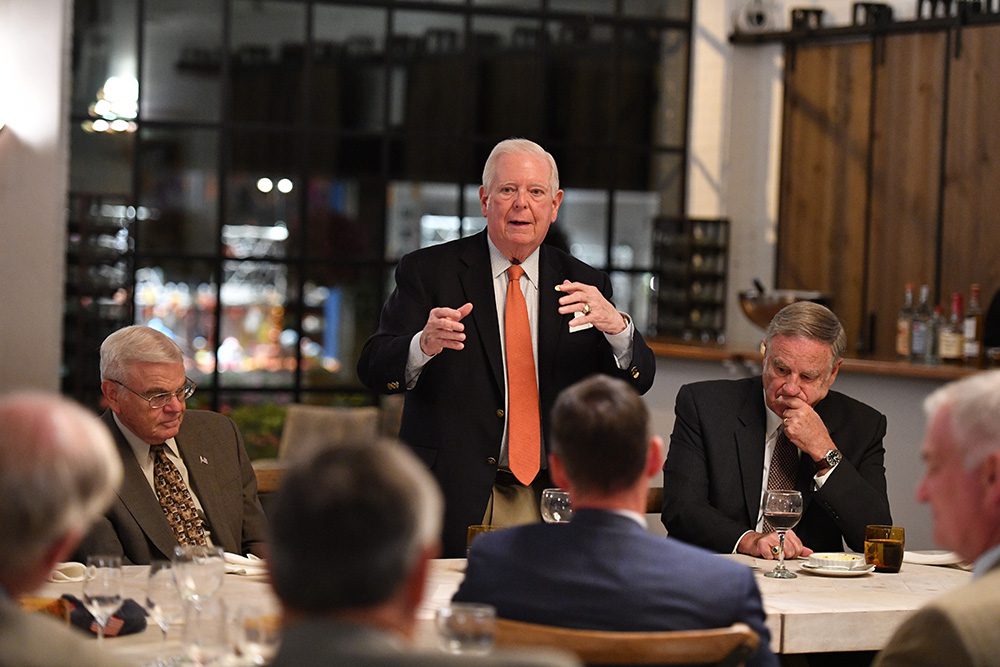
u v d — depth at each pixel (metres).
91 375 14.66
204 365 15.31
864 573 5.23
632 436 3.58
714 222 14.97
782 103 14.90
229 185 15.40
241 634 3.58
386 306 6.40
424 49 15.80
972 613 2.97
